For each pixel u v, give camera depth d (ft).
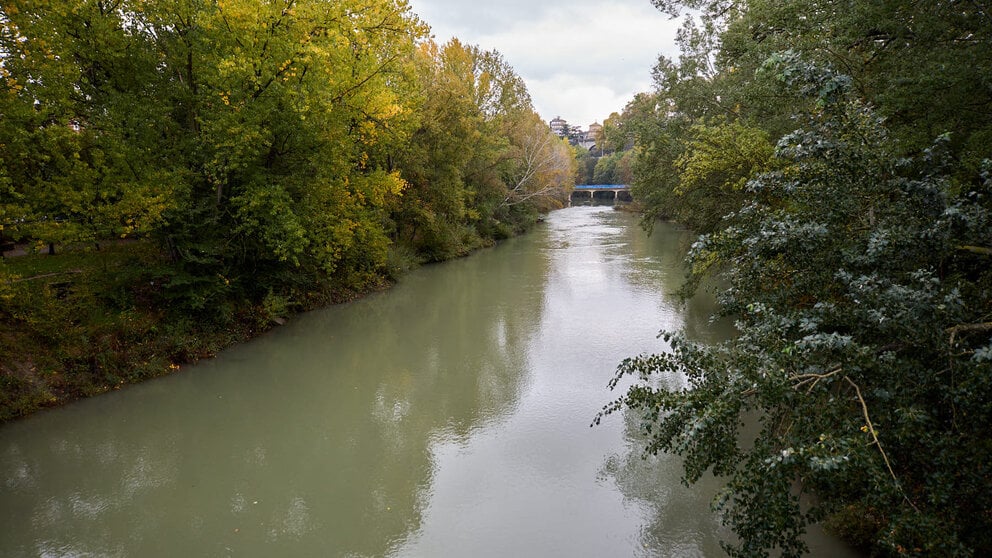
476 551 22.65
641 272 82.02
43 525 24.22
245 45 42.22
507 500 26.18
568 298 66.23
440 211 96.07
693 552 22.24
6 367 33.06
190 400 37.42
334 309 62.44
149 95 42.39
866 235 18.75
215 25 41.60
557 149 200.13
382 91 55.21
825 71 17.31
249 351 46.96
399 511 25.50
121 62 41.55
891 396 14.94
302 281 54.60
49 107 33.81
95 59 39.29
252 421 34.68
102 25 37.42
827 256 18.84
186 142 42.57
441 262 96.48
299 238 46.91
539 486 27.32
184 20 42.57
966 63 23.97
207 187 47.11
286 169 50.21
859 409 16.85
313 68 45.24
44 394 33.50
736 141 39.22
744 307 21.86
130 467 29.14
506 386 40.01
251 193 44.21
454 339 51.47
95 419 34.01
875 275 16.05
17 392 32.89
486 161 121.39
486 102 128.36
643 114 77.56
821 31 31.50
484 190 121.29
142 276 43.09
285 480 28.19
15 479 27.66
